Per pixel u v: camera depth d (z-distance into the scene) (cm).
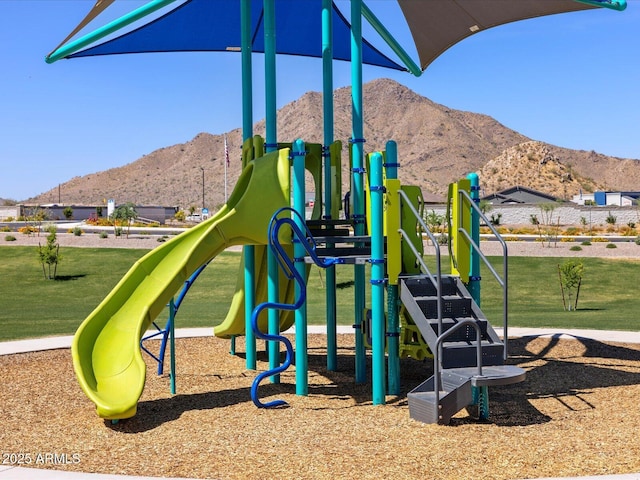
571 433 746
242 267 1262
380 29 1308
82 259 3759
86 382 815
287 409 873
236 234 959
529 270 3362
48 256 3262
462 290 860
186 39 1485
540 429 765
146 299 904
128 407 793
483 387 812
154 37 1436
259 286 1234
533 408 875
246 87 1150
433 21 1342
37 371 1141
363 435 739
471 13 1267
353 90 1048
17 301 2688
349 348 1418
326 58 1092
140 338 866
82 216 12081
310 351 1377
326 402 915
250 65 1153
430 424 782
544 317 2073
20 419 838
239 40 1534
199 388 1011
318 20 1453
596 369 1136
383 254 891
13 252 3969
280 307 914
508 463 638
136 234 5528
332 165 1050
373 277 890
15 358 1246
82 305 2559
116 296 910
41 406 905
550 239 4688
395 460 649
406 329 979
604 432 750
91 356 877
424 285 866
